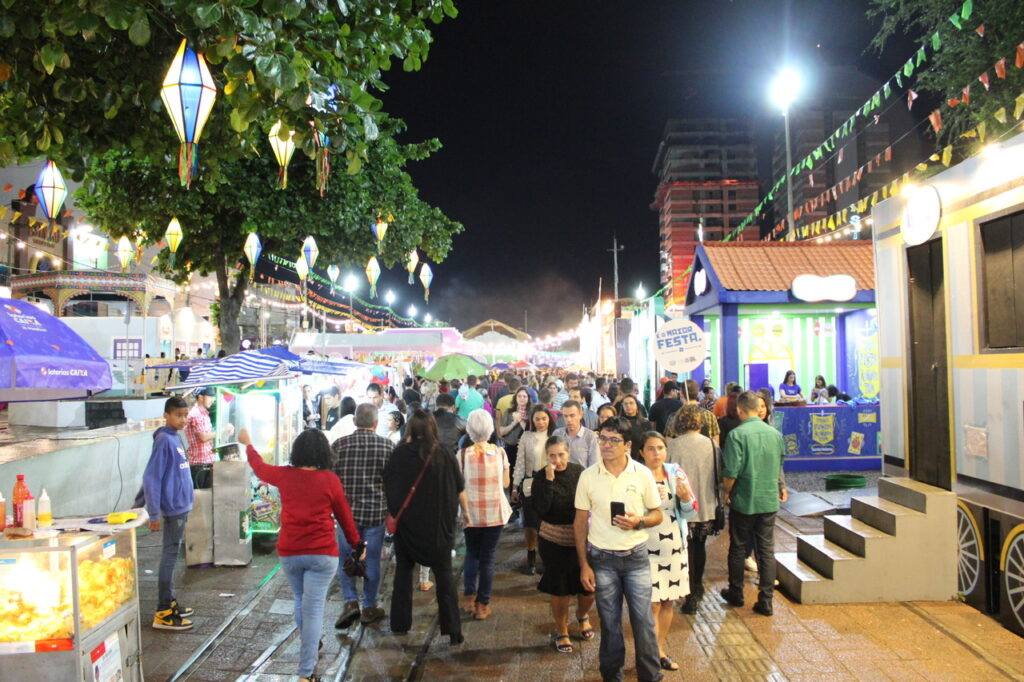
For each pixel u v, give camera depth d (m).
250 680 5.13
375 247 14.19
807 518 9.69
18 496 4.32
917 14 16.19
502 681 5.12
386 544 9.38
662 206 123.81
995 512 6.10
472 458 6.48
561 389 13.51
